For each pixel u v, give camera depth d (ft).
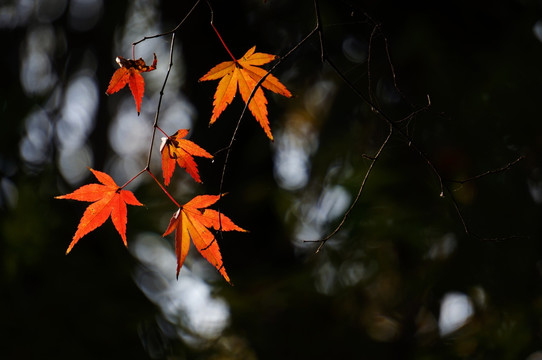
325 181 21.29
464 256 19.76
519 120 19.54
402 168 19.80
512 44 20.01
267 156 22.11
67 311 19.06
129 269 20.97
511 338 18.94
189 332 21.16
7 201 20.40
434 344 20.80
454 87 19.79
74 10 25.70
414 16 19.72
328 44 20.49
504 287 19.47
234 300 21.38
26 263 19.52
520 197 19.33
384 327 22.24
